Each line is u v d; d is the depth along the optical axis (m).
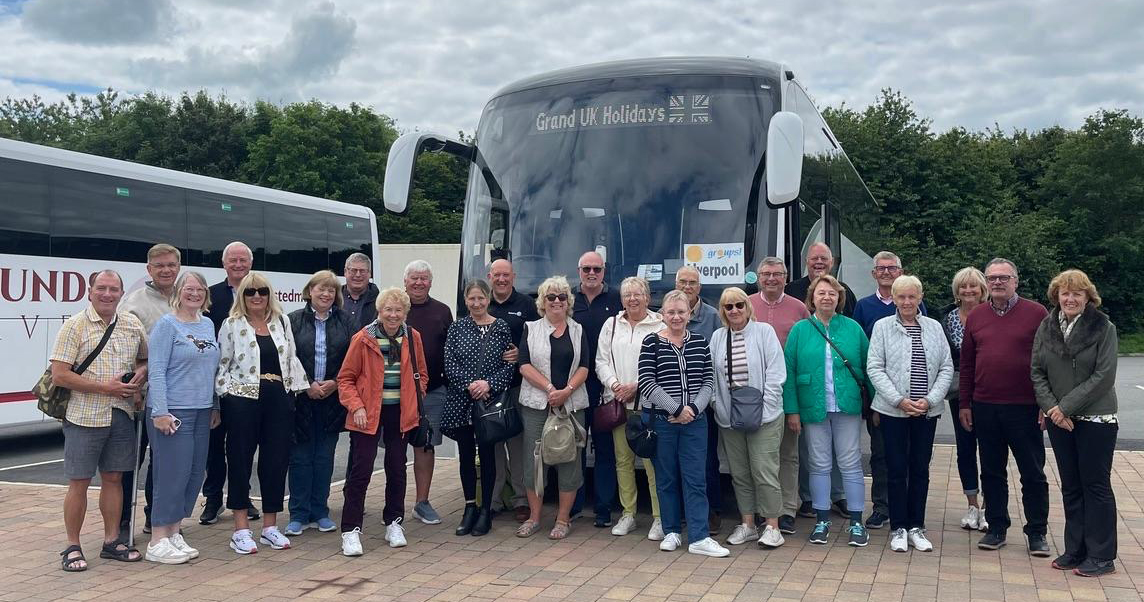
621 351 6.80
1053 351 5.92
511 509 7.90
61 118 70.38
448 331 7.10
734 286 7.41
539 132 8.19
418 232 51.03
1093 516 5.83
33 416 11.39
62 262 11.70
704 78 8.02
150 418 6.32
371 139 50.69
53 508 8.05
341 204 17.38
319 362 6.97
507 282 7.38
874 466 7.22
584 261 7.17
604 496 7.29
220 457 7.39
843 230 10.80
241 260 7.19
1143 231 47.19
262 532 6.72
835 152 10.77
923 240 43.12
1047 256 41.31
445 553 6.52
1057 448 5.98
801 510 7.70
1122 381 23.95
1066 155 49.59
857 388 6.57
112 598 5.49
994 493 6.46
